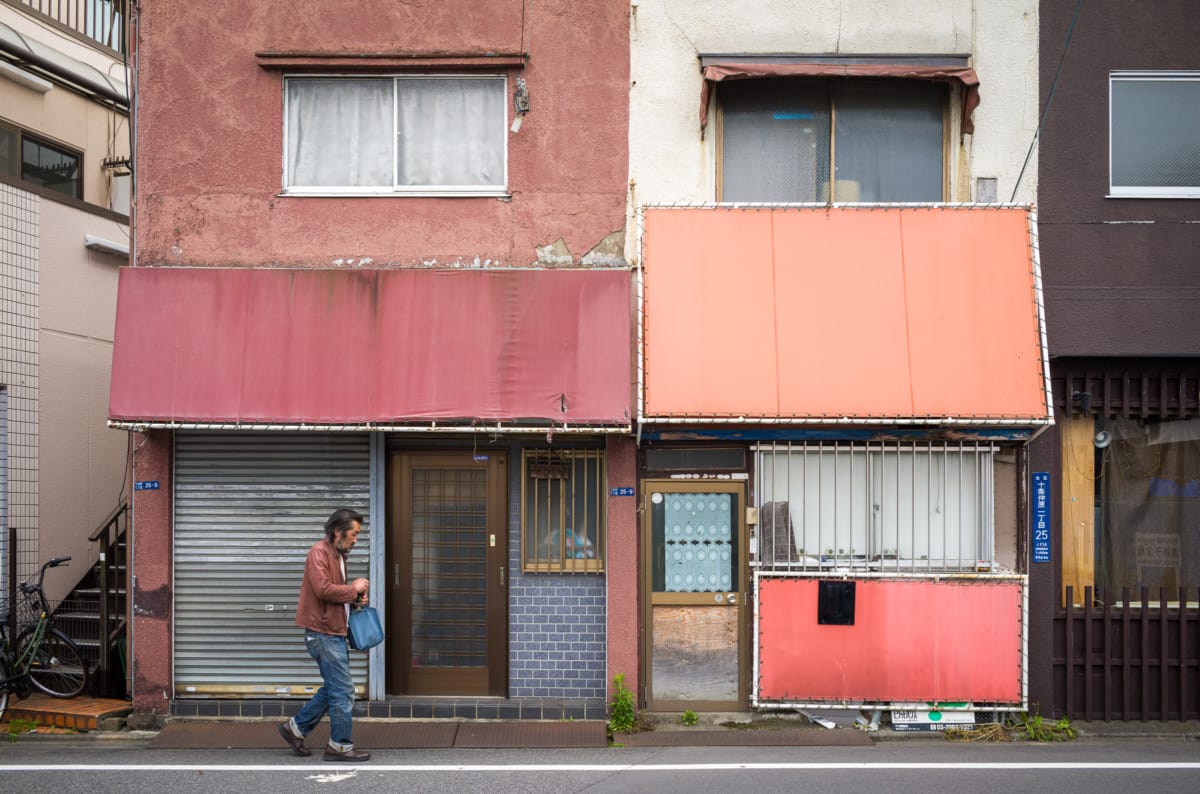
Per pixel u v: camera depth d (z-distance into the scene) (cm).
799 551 845
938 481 848
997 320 825
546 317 825
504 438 860
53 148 1127
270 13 869
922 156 891
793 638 825
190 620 856
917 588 823
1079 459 869
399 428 811
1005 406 804
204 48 871
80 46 1188
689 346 820
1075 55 873
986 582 823
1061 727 813
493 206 870
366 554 856
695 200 868
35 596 962
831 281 835
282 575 857
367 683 849
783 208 852
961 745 785
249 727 814
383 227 870
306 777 673
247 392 818
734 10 874
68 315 1053
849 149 892
